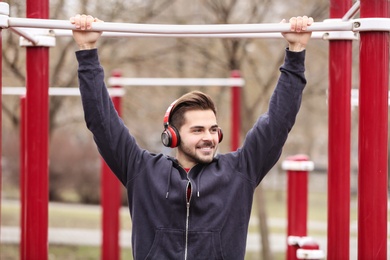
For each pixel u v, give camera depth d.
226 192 3.74
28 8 4.42
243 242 3.75
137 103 15.84
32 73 4.77
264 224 14.46
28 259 4.73
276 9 14.28
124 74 15.52
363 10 3.74
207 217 3.68
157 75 15.51
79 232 18.70
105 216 8.43
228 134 17.78
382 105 3.72
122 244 17.80
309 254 5.79
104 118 3.81
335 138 4.66
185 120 3.78
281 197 31.52
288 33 3.80
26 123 4.79
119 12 13.01
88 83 3.80
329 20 4.70
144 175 3.81
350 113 4.67
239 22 14.17
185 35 4.70
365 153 3.74
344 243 4.61
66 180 24.98
